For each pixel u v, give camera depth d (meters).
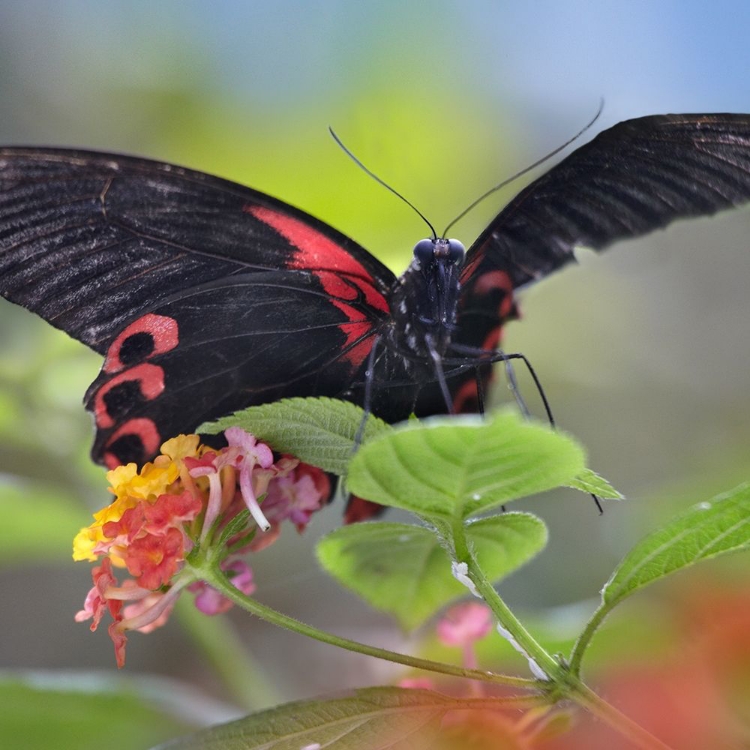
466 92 1.16
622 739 0.86
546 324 1.11
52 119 1.29
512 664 0.90
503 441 0.82
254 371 0.87
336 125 1.14
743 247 1.16
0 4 1.37
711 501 0.82
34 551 0.93
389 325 0.87
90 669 1.16
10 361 0.95
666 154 0.87
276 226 0.86
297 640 1.09
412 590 0.88
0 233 0.85
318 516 1.11
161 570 0.84
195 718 0.90
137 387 0.87
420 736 0.83
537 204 0.88
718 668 0.87
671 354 1.13
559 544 1.00
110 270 0.86
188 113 1.22
